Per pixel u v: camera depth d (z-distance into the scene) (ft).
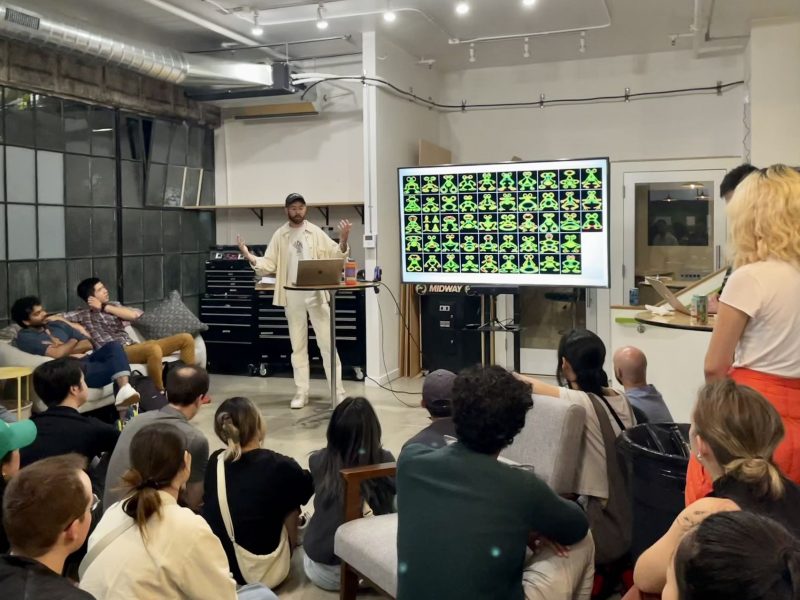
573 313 23.44
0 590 4.51
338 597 9.37
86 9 18.83
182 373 10.55
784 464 6.03
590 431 8.39
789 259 6.17
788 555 2.97
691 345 14.53
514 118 24.84
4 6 15.07
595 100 23.85
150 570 6.08
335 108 24.09
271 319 23.26
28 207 18.31
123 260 21.43
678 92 22.95
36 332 16.61
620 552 8.38
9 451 7.34
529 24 20.35
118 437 10.54
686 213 22.24
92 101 20.01
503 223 19.45
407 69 23.18
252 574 9.19
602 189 18.39
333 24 20.31
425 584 5.88
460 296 23.20
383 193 21.81
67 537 5.16
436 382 8.96
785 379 6.15
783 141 19.79
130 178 21.67
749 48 20.51
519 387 6.28
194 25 20.27
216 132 25.34
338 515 9.11
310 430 17.11
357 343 22.53
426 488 6.14
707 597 3.01
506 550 5.88
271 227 25.16
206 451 9.94
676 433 8.36
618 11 19.25
